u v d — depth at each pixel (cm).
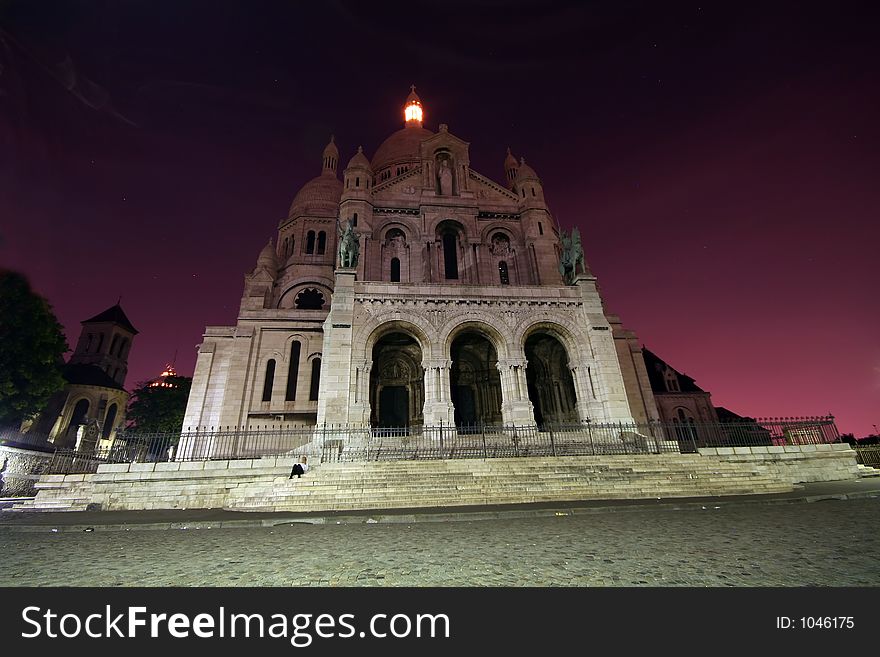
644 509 1321
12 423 3716
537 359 3469
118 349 6844
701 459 2012
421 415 3309
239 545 909
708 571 631
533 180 4219
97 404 5419
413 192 4103
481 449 2261
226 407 3388
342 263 2845
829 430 2289
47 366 3553
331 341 2561
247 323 3700
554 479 1733
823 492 1549
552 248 3909
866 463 3045
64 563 761
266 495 1600
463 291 2834
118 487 1716
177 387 5762
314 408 3478
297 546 887
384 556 777
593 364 2783
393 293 2761
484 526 1106
